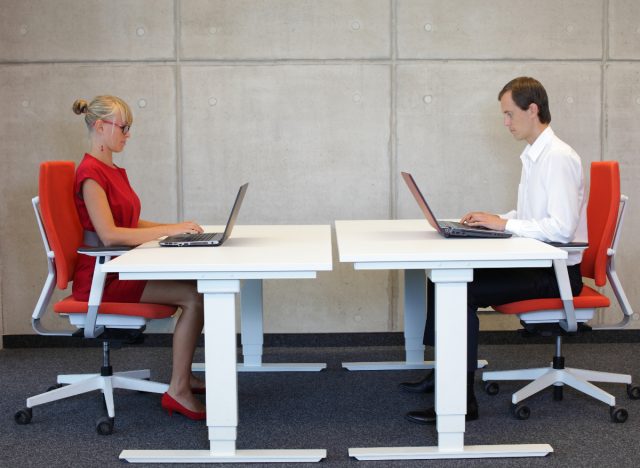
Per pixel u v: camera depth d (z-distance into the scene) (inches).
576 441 119.7
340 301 189.2
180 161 185.9
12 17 183.0
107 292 129.1
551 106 185.8
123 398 144.9
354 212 186.9
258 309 164.9
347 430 126.0
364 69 184.1
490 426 127.0
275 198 186.7
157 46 183.8
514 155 185.9
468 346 125.2
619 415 128.3
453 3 183.3
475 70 184.4
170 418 132.6
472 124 185.3
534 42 184.2
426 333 137.0
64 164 132.2
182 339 129.5
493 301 129.8
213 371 110.4
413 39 183.9
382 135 185.3
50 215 124.7
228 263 103.1
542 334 131.3
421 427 127.0
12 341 189.6
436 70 184.2
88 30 183.5
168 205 186.7
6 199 186.9
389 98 184.7
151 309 126.4
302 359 176.7
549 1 183.6
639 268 188.7
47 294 132.9
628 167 187.3
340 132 185.3
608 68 185.3
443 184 186.5
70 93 184.5
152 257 109.7
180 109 185.0
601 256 132.3
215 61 184.4
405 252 107.4
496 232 126.3
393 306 189.3
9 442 121.7
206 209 186.9
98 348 188.9
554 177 130.3
